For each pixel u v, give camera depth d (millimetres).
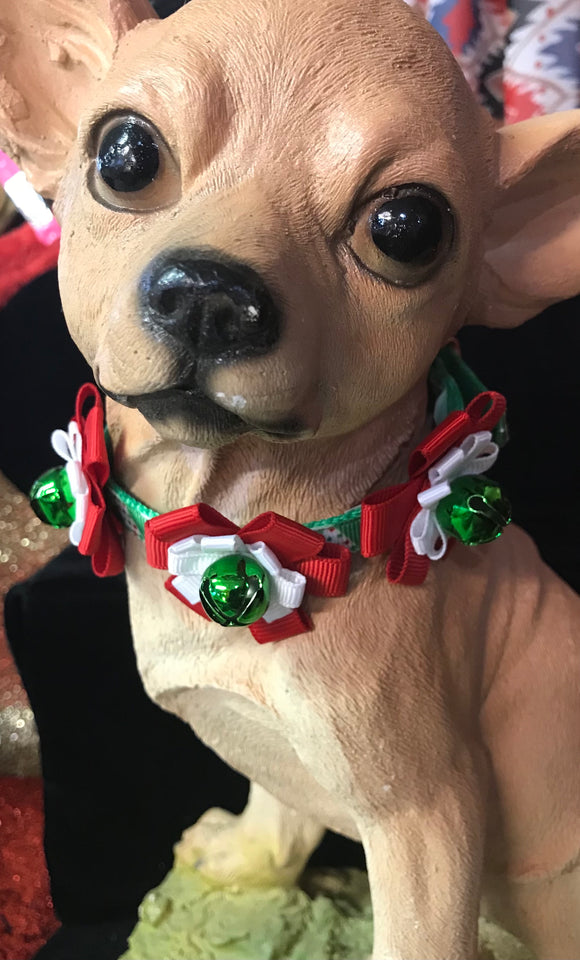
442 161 132
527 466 292
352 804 167
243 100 129
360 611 163
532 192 165
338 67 129
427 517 161
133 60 136
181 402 130
